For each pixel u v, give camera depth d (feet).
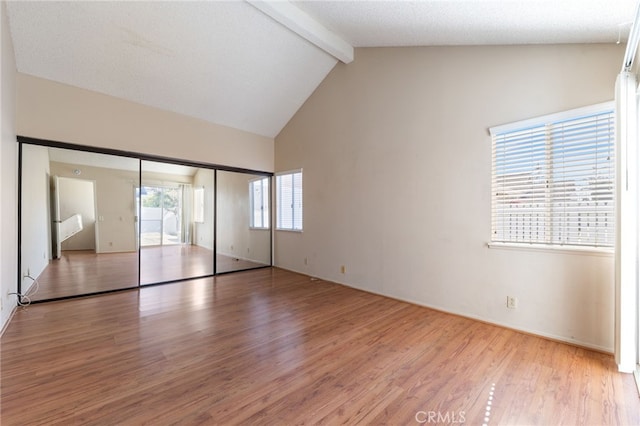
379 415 5.26
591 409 5.42
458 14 8.06
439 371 6.74
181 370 6.72
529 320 8.82
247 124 17.52
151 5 10.26
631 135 6.55
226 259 20.99
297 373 6.63
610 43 7.53
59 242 13.48
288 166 18.30
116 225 14.70
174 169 22.44
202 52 12.46
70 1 9.46
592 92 7.76
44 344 7.94
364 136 13.66
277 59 13.94
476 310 9.98
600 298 7.63
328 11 10.69
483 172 9.79
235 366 6.91
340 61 14.82
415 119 11.65
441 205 10.87
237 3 10.96
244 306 11.41
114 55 11.46
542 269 8.55
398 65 12.23
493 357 7.39
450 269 10.64
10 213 9.75
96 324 9.43
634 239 6.58
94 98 12.52
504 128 9.25
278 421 5.08
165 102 14.24
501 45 9.37
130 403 5.51
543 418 5.19
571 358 7.30
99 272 14.66
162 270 17.71
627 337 6.60
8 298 9.66
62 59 11.02
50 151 12.38
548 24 7.39
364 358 7.33
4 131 8.55
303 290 13.80
